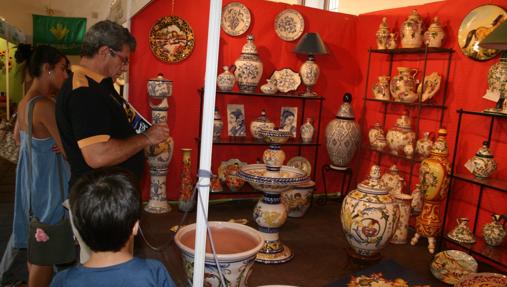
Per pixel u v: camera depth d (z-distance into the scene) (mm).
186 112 4113
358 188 2830
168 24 3914
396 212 2730
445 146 3275
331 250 3225
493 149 3256
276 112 4492
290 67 4457
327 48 4598
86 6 4016
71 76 1743
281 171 3035
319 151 4770
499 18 3219
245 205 4336
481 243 3156
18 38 4031
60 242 1964
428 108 3867
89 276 1063
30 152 1982
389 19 4305
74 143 1739
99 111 1684
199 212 1278
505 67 2988
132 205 1083
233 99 4277
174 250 3018
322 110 4695
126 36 1828
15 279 2498
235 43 4184
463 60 3508
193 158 4199
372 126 4555
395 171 3881
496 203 3223
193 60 4059
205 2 4012
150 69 3926
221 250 2045
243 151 4387
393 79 3898
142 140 1851
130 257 1137
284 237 3475
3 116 5871
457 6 3574
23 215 2156
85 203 1050
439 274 2816
